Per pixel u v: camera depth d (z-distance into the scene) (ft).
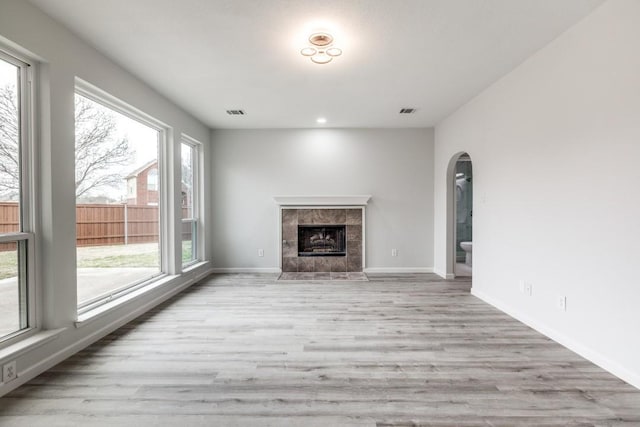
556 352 8.23
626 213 6.79
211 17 7.73
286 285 15.55
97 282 9.87
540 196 9.48
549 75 9.03
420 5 7.29
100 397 6.29
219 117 16.21
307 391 6.52
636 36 6.51
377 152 18.54
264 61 10.07
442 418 5.67
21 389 6.54
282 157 18.57
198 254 17.56
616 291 7.04
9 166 7.08
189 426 5.46
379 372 7.28
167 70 10.65
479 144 13.10
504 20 7.89
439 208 17.79
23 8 6.88
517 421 5.58
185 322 10.48
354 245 18.61
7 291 7.02
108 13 7.51
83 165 9.31
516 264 10.71
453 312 11.48
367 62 10.16
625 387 6.60
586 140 7.79
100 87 9.37
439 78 11.47
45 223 7.63
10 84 7.13
